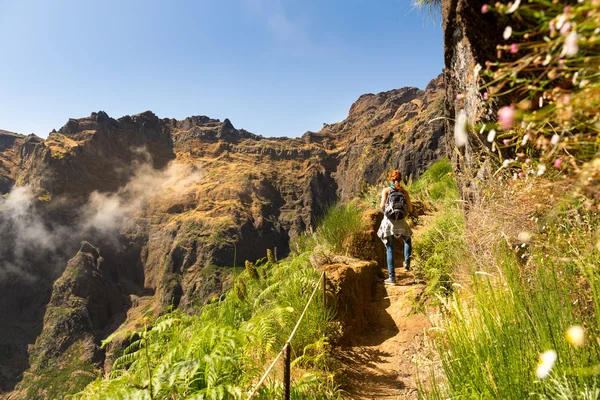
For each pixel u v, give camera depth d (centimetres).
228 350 321
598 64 69
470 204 364
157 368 302
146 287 17888
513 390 173
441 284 450
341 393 360
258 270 685
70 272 16162
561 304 177
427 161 14612
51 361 13038
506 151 278
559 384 150
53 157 19988
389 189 614
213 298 582
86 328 14475
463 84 370
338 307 482
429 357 323
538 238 204
